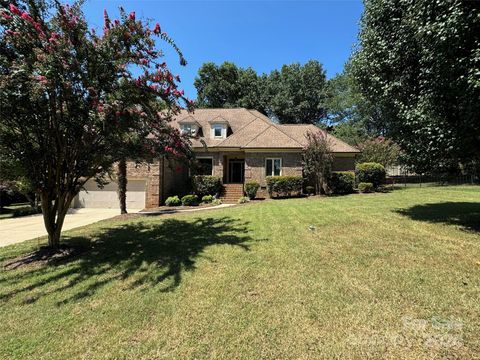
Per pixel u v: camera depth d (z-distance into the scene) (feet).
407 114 22.58
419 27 20.16
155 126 21.67
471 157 22.20
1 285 14.93
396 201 39.09
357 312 10.71
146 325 10.50
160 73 19.99
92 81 17.81
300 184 55.77
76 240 24.32
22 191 22.62
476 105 17.66
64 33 17.58
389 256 16.40
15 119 17.84
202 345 9.21
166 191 59.41
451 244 18.04
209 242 21.35
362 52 27.84
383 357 8.34
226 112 78.18
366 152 72.49
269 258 17.04
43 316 11.48
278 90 128.98
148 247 20.98
